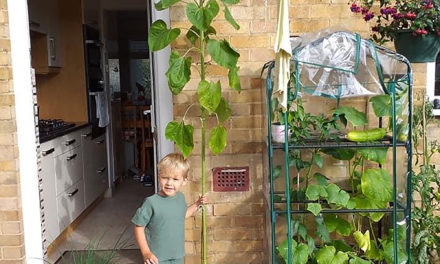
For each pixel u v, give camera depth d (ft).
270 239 8.98
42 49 14.14
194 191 9.49
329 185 8.46
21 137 9.47
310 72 7.89
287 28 7.20
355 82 7.91
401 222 8.50
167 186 7.82
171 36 7.99
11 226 9.39
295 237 9.09
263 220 9.56
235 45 9.23
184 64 8.02
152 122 10.37
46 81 15.69
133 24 22.90
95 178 15.51
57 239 12.12
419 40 8.08
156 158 10.23
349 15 9.21
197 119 9.35
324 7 9.23
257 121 9.37
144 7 19.69
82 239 12.64
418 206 9.51
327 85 7.93
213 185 9.50
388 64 7.93
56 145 11.89
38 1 13.29
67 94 15.69
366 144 8.05
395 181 7.97
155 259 7.44
